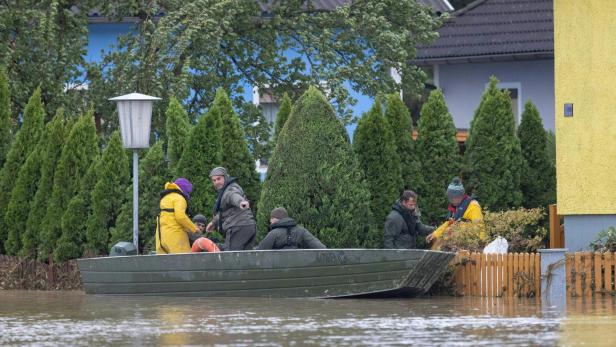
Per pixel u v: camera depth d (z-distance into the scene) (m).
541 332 24.30
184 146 38.47
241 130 39.06
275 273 33.12
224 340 23.33
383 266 32.44
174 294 34.09
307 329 25.09
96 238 38.38
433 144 39.41
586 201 35.81
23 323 27.16
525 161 40.50
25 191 39.94
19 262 39.38
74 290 38.22
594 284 33.16
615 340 22.91
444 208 39.31
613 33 35.53
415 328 25.16
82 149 39.28
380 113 38.50
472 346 22.09
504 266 33.75
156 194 38.25
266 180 36.72
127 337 24.02
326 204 35.97
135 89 46.28
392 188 38.31
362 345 22.39
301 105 36.69
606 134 35.62
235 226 34.66
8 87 42.78
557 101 36.00
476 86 69.31
